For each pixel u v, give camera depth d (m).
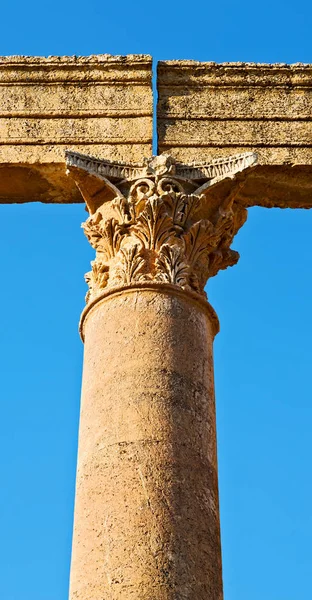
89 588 20.25
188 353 22.83
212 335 24.14
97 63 26.25
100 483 21.25
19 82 26.27
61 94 26.14
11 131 25.81
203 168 25.02
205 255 24.66
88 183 24.88
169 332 22.84
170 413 21.88
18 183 26.14
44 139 25.69
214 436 22.59
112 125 25.75
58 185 26.14
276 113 26.02
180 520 20.84
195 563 20.56
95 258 24.83
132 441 21.52
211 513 21.38
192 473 21.45
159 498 20.95
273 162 25.50
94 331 23.41
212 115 25.92
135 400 21.95
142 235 24.05
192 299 23.62
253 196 26.08
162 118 25.91
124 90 26.11
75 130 25.75
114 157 25.39
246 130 25.81
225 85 26.27
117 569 20.25
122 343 22.72
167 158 24.81
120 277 23.64
